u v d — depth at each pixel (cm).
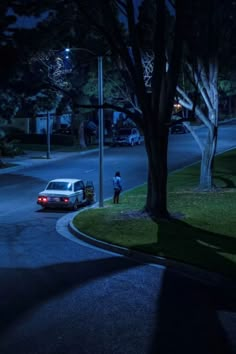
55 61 2830
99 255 1703
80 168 4353
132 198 2964
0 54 2241
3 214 2572
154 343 905
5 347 888
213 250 1688
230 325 1002
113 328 984
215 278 1367
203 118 3109
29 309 1106
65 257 1670
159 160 2306
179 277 1404
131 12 2144
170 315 1066
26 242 1927
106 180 3706
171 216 2353
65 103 5159
